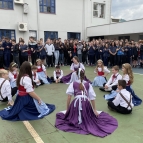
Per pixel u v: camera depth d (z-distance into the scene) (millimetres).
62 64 10797
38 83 5867
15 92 4383
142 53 10008
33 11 12258
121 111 3523
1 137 2701
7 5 11297
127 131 2875
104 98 4562
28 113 3326
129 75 4129
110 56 10055
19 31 11875
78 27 14477
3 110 3613
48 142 2561
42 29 12805
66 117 3154
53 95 4852
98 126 2904
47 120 3264
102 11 15688
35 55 9539
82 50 10984
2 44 8914
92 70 9070
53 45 10055
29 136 2725
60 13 13453
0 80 4027
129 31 11719
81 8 14406
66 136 2709
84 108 2961
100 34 13695
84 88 3080
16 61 9227
